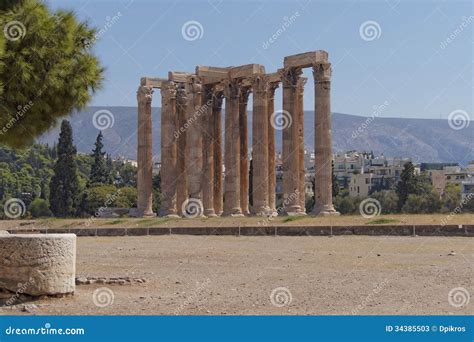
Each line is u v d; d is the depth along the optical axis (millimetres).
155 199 104062
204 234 46719
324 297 17844
